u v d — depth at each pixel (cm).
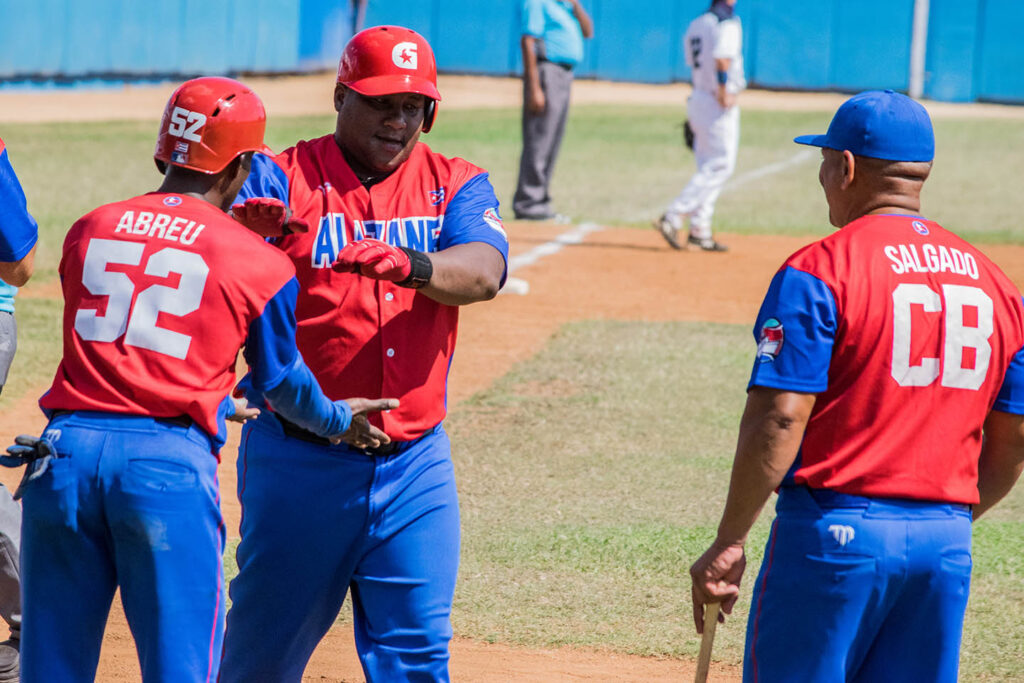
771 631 1225
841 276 1196
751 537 2372
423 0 14388
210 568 1279
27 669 1291
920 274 1209
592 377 3422
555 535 2312
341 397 1398
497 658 1850
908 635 1232
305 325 1392
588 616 2002
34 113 10438
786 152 9356
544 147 6006
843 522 1191
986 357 1217
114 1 12675
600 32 14425
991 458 1308
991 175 7969
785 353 1191
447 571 1433
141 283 1268
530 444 2853
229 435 2995
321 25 14600
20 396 3105
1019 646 1898
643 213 6475
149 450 1245
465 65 14338
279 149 7850
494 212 1459
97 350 1266
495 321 4056
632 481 2628
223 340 1269
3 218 1605
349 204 1405
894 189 1269
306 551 1399
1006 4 13388
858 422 1198
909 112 1270
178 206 1310
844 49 13838
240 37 13838
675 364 3566
